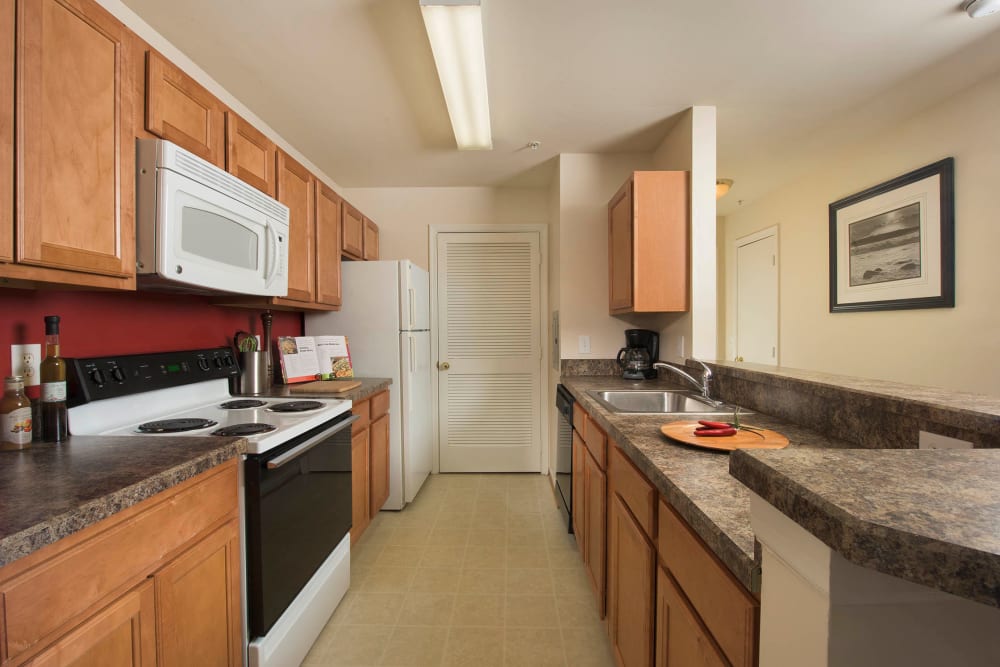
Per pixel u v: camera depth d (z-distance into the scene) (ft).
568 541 7.78
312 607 5.20
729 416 5.13
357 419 6.60
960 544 1.08
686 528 2.86
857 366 8.86
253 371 7.05
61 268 3.26
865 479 1.51
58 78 3.20
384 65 5.98
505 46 5.56
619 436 4.40
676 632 2.96
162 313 5.77
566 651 5.19
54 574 2.36
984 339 6.42
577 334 9.29
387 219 11.31
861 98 6.88
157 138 4.25
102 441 3.92
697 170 7.13
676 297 7.30
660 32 5.29
